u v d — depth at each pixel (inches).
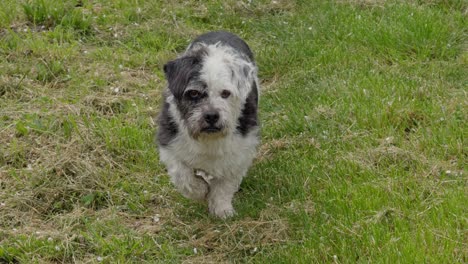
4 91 129.6
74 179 114.8
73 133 121.6
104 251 105.3
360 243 103.0
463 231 102.9
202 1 155.4
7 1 150.2
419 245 101.3
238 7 153.6
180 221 109.9
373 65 134.0
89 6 150.6
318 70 135.0
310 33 144.0
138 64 137.8
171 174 109.6
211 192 110.8
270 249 104.7
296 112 125.0
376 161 115.5
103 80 132.3
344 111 123.9
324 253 102.4
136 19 149.9
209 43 116.2
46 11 146.9
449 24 141.0
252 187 114.9
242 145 108.5
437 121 120.4
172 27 147.8
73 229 109.0
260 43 143.8
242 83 105.3
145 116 125.9
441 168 113.5
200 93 104.1
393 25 140.6
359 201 108.0
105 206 113.0
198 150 107.2
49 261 104.8
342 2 151.6
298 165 115.6
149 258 104.7
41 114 124.6
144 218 111.2
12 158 118.0
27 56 137.2
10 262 104.8
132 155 118.7
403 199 108.1
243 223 107.9
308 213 108.5
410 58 135.5
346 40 141.0
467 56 134.3
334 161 115.8
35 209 111.3
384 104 123.5
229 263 103.8
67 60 136.7
